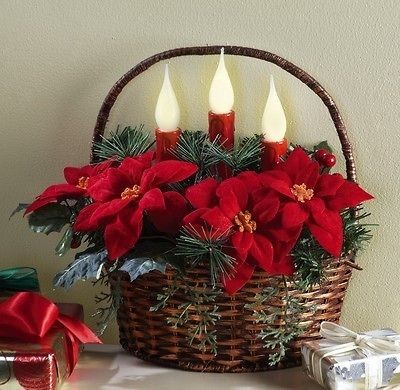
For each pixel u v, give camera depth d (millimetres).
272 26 1061
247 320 923
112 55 1095
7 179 1146
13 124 1128
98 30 1088
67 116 1120
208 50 1015
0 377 858
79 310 1041
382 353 901
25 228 1159
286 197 912
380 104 1065
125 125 1116
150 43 1085
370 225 1056
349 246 955
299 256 908
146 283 931
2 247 1168
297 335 960
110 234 890
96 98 1111
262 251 880
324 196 929
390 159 1078
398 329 1125
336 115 1026
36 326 899
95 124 1100
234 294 903
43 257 1166
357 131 1077
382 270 1110
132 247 914
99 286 1164
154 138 1117
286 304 921
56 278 908
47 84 1111
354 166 1033
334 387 877
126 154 1019
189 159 971
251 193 910
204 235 875
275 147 979
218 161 967
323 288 950
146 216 942
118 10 1079
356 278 1117
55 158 1135
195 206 898
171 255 899
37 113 1122
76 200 1027
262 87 1083
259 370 959
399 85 1056
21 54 1104
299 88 1076
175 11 1071
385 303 1120
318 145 1050
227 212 888
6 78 1113
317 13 1051
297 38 1061
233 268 877
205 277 898
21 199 1150
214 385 942
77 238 971
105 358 1026
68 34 1093
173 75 1090
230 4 1060
